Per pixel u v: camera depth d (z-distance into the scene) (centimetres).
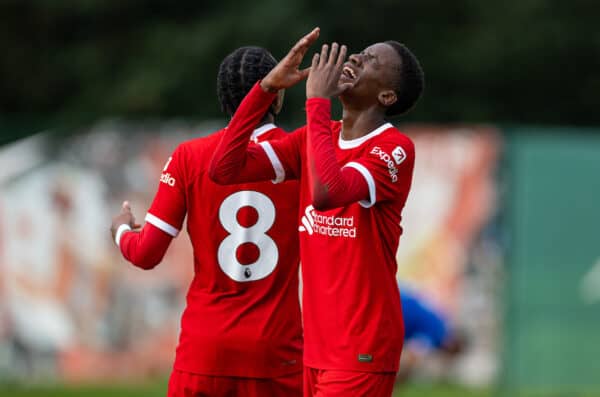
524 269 3816
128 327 3781
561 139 3834
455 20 7162
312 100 1504
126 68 6912
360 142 1572
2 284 3772
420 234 3819
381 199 1544
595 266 3834
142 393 3678
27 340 3775
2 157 3775
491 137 3819
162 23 7062
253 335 1777
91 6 6994
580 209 3831
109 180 3788
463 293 3803
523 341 3809
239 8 6750
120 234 1812
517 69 7081
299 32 6488
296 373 1808
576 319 3831
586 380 3816
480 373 3788
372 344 1558
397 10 6994
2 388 3734
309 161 1490
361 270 1563
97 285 3775
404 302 3238
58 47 7294
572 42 7106
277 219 1791
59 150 3788
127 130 3794
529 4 7100
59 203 3784
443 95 7062
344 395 1555
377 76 1566
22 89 7219
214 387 1784
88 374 3769
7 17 7212
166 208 1777
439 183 3812
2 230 3778
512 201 3816
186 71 6556
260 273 1784
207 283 1795
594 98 7225
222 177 1593
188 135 3809
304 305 1608
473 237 3809
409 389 3744
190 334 1792
